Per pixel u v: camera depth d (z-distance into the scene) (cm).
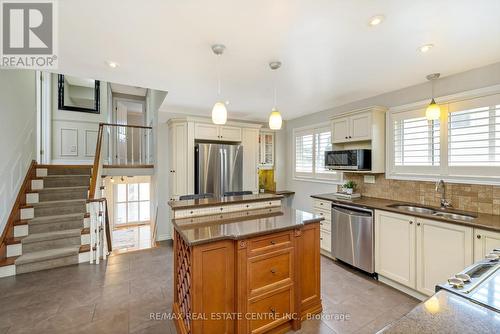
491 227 194
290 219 224
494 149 236
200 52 213
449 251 222
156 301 243
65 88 521
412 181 308
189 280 173
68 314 221
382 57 224
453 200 269
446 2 147
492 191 241
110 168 486
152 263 337
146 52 213
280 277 198
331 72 261
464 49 209
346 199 344
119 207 822
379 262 284
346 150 347
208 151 421
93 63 236
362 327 208
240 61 232
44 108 481
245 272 180
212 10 154
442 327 73
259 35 185
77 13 157
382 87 311
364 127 332
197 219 225
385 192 339
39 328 201
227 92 334
